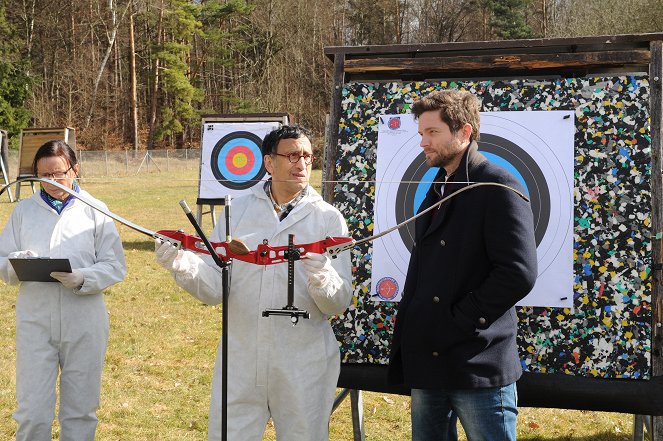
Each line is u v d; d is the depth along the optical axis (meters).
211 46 45.12
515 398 2.68
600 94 3.11
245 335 2.68
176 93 42.31
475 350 2.56
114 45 45.31
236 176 10.29
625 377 2.96
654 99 3.03
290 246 2.42
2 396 4.88
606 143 3.07
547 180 3.11
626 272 2.99
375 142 3.35
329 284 2.51
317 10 46.25
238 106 44.91
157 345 6.21
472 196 2.56
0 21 35.78
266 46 45.84
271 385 2.66
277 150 2.70
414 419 2.83
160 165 31.19
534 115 3.17
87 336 3.35
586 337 3.00
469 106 2.66
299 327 2.67
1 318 6.93
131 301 7.71
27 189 18.80
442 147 2.65
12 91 34.91
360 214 3.32
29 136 15.99
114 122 45.44
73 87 44.09
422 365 2.64
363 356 3.24
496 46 3.24
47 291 3.28
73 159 3.43
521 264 2.45
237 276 2.70
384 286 3.24
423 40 47.72
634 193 3.02
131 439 4.28
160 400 4.93
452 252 2.59
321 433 2.72
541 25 42.34
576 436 4.36
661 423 2.94
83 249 3.39
